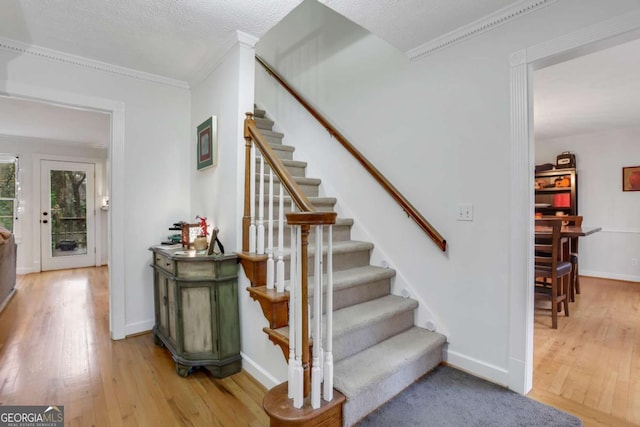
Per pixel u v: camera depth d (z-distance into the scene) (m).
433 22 2.07
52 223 5.96
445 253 2.28
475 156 2.11
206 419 1.77
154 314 2.95
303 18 3.51
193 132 3.09
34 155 5.77
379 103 2.71
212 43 2.39
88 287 4.68
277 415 1.47
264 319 2.05
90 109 2.75
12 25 2.15
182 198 3.14
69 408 1.85
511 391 1.96
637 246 4.95
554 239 3.11
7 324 3.18
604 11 1.62
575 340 2.80
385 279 2.56
